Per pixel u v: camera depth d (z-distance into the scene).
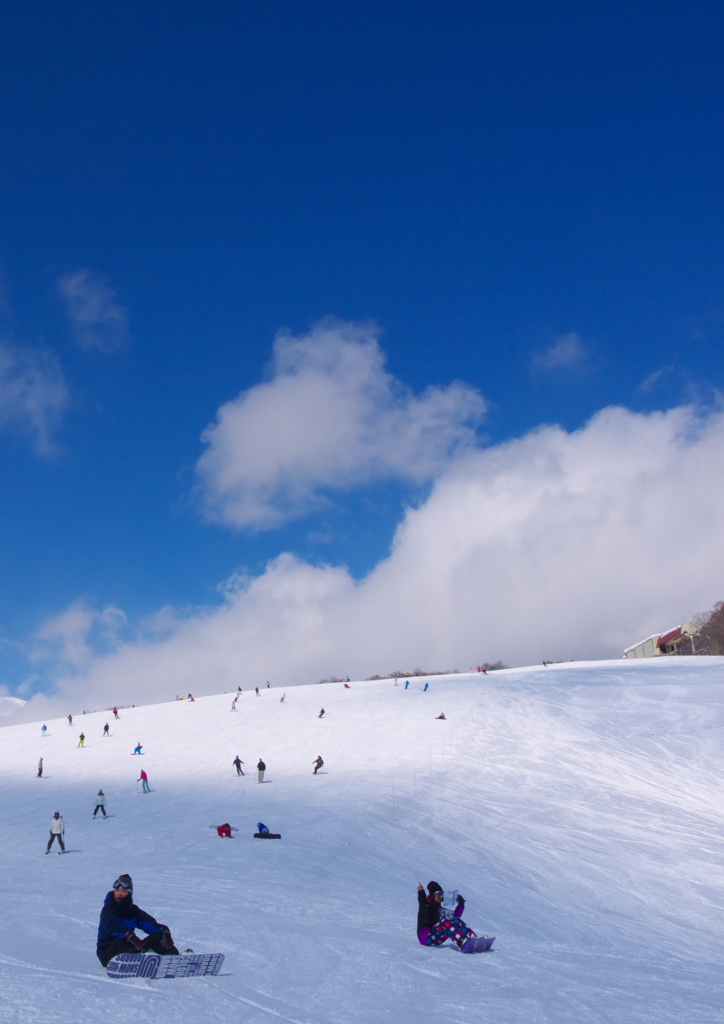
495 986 9.57
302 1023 7.44
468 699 66.94
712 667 76.31
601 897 24.88
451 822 33.91
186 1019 7.23
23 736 73.69
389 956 11.21
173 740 63.62
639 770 43.41
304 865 24.73
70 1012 7.23
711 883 26.67
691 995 9.77
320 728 62.78
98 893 16.78
